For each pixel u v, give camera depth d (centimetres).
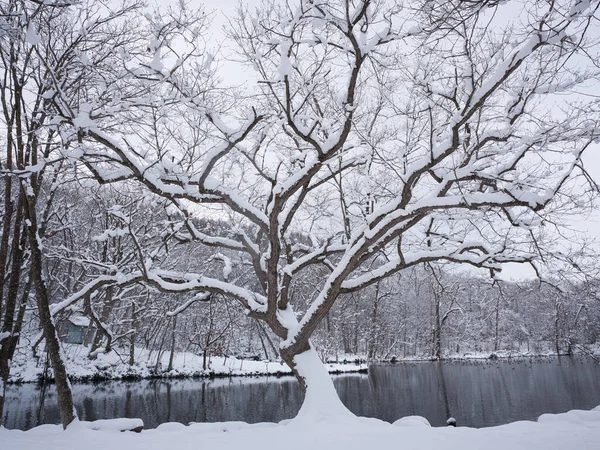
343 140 849
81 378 2436
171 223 1238
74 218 2375
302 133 838
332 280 995
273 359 3538
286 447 618
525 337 3872
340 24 748
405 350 4997
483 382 2450
